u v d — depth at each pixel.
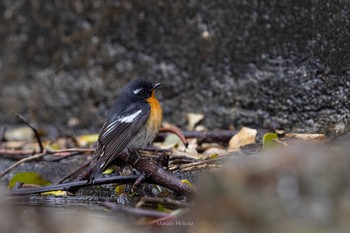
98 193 10.09
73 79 14.66
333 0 11.08
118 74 14.12
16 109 15.34
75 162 11.77
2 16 15.09
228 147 11.80
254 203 6.21
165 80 13.50
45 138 14.62
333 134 11.01
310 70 11.60
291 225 6.08
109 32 14.04
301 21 11.60
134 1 13.58
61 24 14.54
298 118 11.80
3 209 8.62
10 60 15.26
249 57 12.39
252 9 12.20
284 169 6.27
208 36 12.83
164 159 10.05
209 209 6.46
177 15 13.12
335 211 6.04
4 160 12.46
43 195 9.92
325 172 6.18
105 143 10.16
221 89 12.83
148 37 13.59
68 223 8.02
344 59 11.02
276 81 12.06
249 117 12.52
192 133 12.10
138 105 10.65
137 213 7.83
